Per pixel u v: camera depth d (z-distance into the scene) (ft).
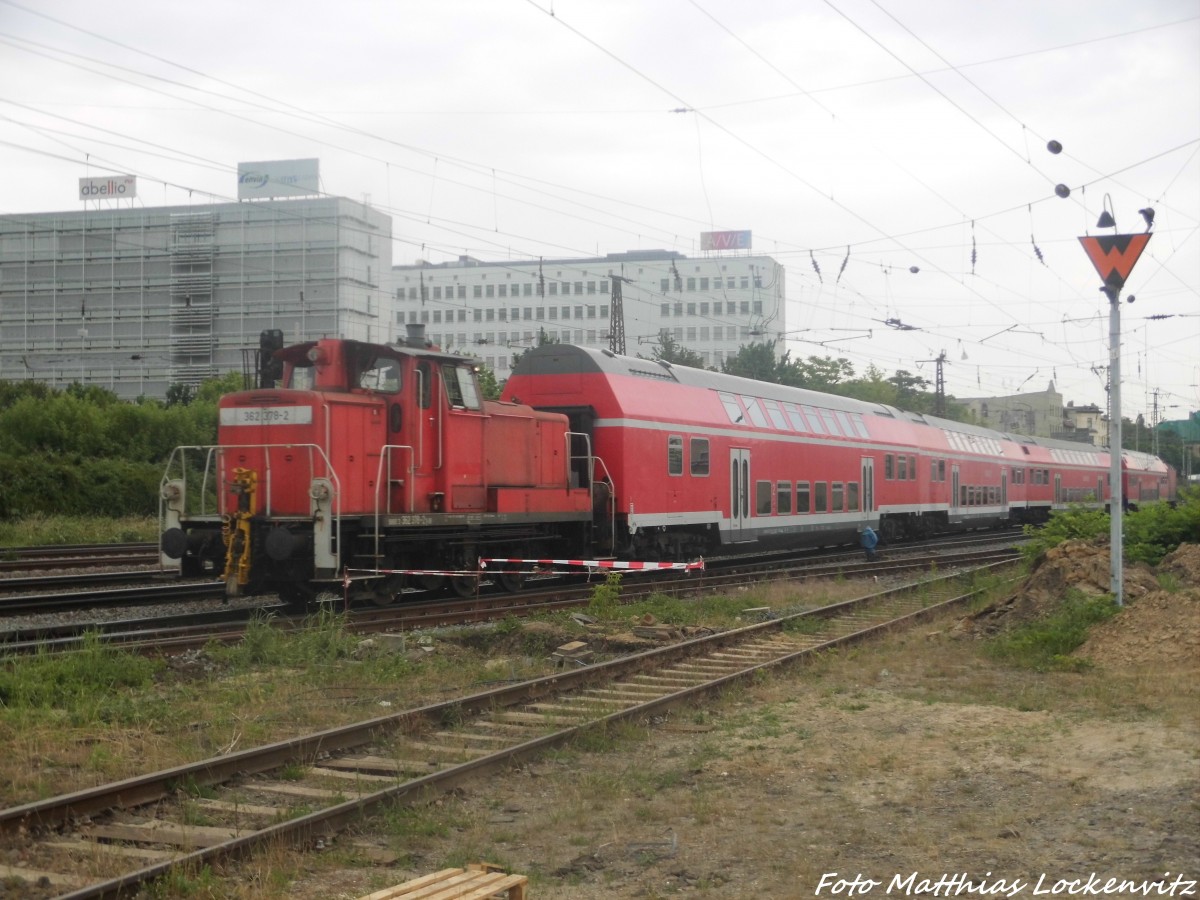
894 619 54.03
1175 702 34.19
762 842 22.95
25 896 19.15
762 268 305.73
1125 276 47.29
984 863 21.58
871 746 30.53
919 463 116.57
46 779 25.93
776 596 64.75
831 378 254.27
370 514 53.31
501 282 346.74
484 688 37.52
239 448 53.42
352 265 271.49
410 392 55.93
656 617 54.54
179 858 20.12
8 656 36.83
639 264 320.50
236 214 272.92
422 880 19.27
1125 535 64.08
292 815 23.72
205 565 54.65
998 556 96.53
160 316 275.59
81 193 280.72
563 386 71.46
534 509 63.52
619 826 24.07
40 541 101.24
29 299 279.28
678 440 75.31
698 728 32.94
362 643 43.88
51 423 128.57
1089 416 347.15
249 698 35.04
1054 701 35.60
